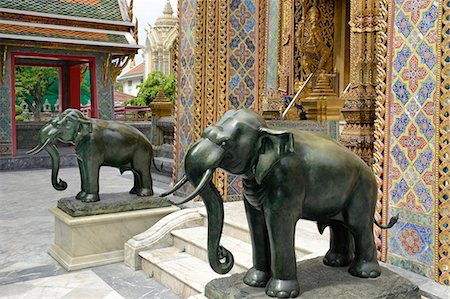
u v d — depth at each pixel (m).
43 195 9.54
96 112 15.45
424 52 3.69
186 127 7.27
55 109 19.95
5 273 5.08
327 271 3.12
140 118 21.77
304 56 9.70
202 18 6.89
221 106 6.84
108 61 15.39
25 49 14.07
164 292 4.59
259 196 2.76
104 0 15.96
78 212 5.29
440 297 3.34
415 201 3.79
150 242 5.34
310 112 7.98
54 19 14.55
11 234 6.63
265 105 8.82
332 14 10.12
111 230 5.48
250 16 6.98
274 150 2.62
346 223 3.00
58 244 5.64
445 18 3.53
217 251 2.82
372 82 8.67
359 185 2.94
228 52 6.84
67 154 14.60
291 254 2.74
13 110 13.82
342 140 8.72
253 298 2.73
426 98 3.69
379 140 4.05
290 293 2.70
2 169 13.43
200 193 2.75
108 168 14.08
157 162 10.82
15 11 13.90
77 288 4.66
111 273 5.12
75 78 17.42
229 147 2.63
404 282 2.95
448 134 3.54
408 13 3.79
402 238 3.90
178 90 7.52
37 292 4.54
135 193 6.03
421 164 3.74
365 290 2.80
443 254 3.59
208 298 2.97
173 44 31.64
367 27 8.62
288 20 9.27
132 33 15.89
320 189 2.79
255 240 2.94
